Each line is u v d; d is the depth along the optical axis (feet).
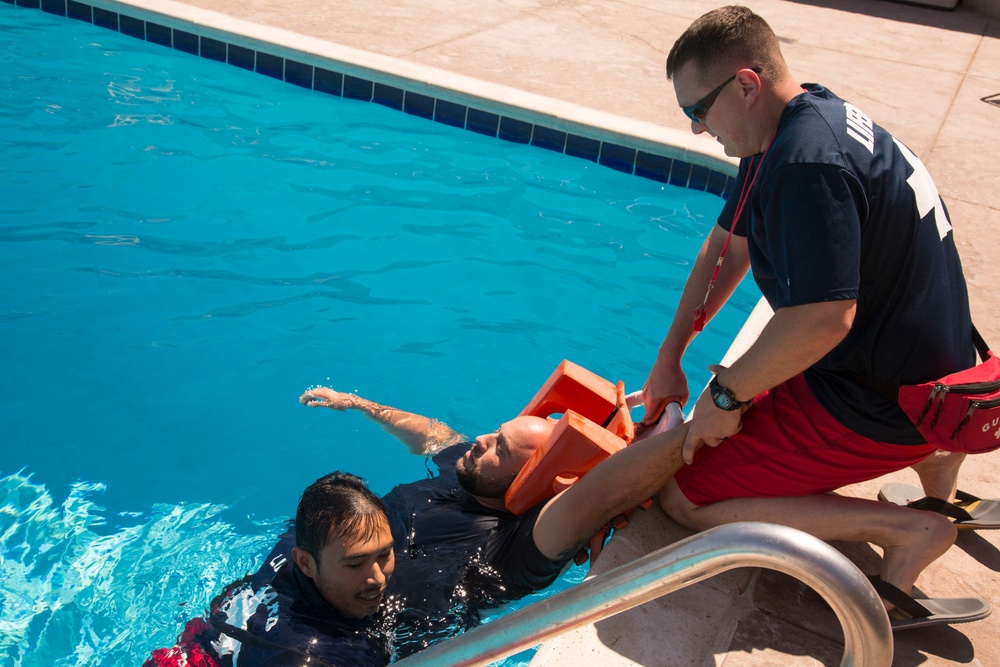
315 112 23.20
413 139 22.22
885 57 29.78
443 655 5.67
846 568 4.94
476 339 15.23
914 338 7.04
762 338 7.02
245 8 27.45
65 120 21.15
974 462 10.50
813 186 6.47
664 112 22.68
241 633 8.64
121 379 13.70
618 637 7.70
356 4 29.30
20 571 10.51
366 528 8.25
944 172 20.29
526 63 25.40
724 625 7.94
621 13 31.63
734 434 8.19
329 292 16.03
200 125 21.74
